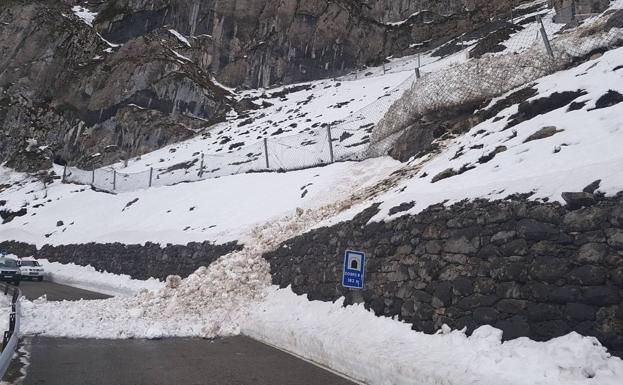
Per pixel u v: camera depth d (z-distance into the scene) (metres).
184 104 56.12
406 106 19.88
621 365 5.20
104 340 11.73
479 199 8.10
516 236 6.98
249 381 7.69
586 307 5.78
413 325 8.50
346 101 44.09
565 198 6.48
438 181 11.14
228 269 16.44
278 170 27.53
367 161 22.17
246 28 66.56
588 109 9.48
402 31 62.84
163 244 24.88
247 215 23.30
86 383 7.40
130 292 23.89
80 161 54.94
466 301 7.48
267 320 12.53
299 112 46.31
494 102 15.00
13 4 68.75
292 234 17.03
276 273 15.49
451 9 64.50
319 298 12.27
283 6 65.12
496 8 60.69
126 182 39.47
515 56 15.97
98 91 59.31
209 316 14.45
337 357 8.71
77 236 33.69
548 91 11.38
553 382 5.34
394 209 10.49
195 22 67.19
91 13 76.50
